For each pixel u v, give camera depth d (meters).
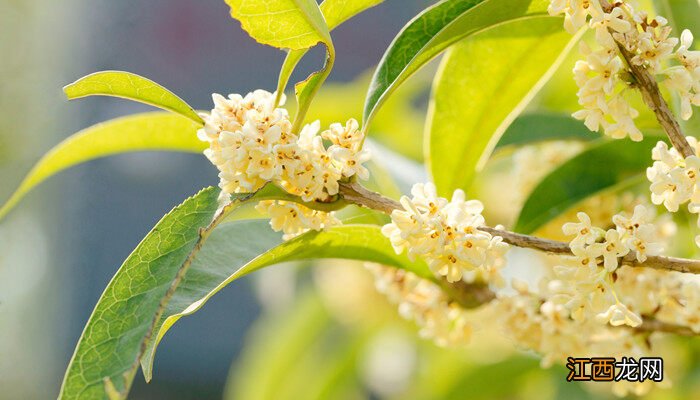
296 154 0.54
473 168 0.65
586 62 0.54
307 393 1.07
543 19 0.62
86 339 0.52
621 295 0.60
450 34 0.58
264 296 1.17
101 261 2.29
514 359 0.87
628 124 0.54
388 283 0.63
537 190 0.65
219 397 2.27
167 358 2.27
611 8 0.54
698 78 0.54
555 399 0.84
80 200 2.29
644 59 0.54
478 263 0.54
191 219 0.54
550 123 0.68
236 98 0.55
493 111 0.64
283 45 0.55
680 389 0.75
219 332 2.27
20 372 2.54
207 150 0.54
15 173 2.54
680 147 0.54
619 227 0.54
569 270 0.54
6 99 2.57
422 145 0.82
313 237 0.58
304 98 0.55
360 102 0.77
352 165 0.54
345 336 1.11
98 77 0.55
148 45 2.41
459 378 0.89
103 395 0.51
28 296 2.51
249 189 0.54
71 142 0.62
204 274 0.58
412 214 0.54
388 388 1.05
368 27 2.36
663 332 0.60
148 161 2.26
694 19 0.60
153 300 0.52
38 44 2.56
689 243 0.69
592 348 0.60
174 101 0.56
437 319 0.63
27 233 2.49
